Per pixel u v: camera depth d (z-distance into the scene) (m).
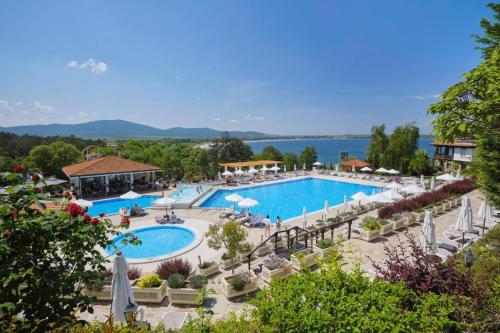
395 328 3.69
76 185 30.41
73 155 40.03
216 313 8.52
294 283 4.59
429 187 29.23
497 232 9.40
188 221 20.72
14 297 3.43
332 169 53.28
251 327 4.38
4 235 3.49
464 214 12.06
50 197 4.04
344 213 19.19
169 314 8.28
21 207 3.60
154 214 22.91
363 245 13.59
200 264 11.62
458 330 4.43
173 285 9.40
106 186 30.28
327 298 4.18
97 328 4.49
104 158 31.72
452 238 13.66
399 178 37.72
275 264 10.72
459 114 5.54
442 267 5.17
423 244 10.06
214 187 35.00
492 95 5.09
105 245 4.31
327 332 3.75
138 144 64.06
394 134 48.41
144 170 32.28
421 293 4.79
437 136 6.02
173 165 43.94
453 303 4.45
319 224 16.97
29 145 58.56
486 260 6.84
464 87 5.35
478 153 10.58
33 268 3.55
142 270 12.41
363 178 39.06
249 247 11.65
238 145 69.00
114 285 7.31
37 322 3.51
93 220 4.26
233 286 9.36
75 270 3.94
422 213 17.30
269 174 44.19
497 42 7.20
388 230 15.13
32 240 3.63
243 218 20.02
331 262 4.99
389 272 5.50
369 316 3.92
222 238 11.53
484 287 4.91
